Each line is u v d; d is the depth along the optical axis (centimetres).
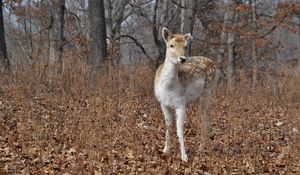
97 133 998
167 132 977
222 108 1509
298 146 999
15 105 1330
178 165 884
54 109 1322
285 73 1997
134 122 1234
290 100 1842
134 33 3753
